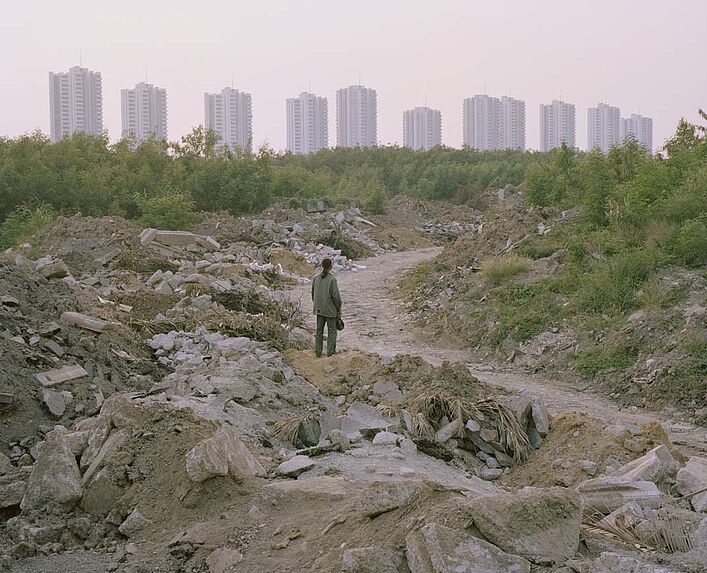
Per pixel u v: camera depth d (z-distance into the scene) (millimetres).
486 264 21344
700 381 13383
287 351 14609
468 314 18828
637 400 13734
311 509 6285
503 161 78938
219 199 48594
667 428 12438
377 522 5566
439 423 10367
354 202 50688
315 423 9680
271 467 7703
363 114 150000
